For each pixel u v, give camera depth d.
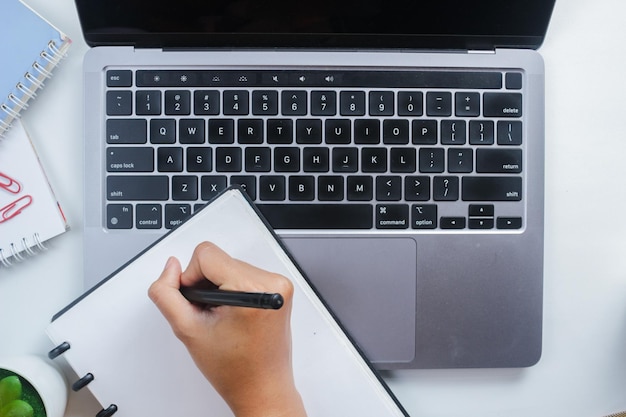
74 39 0.54
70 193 0.54
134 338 0.50
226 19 0.52
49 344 0.54
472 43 0.53
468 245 0.53
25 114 0.53
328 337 0.50
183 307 0.41
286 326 0.41
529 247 0.53
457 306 0.53
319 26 0.52
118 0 0.51
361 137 0.52
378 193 0.53
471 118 0.53
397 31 0.53
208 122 0.52
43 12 0.53
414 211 0.53
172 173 0.52
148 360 0.50
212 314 0.41
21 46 0.51
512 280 0.53
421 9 0.53
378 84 0.52
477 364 0.53
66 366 0.54
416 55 0.53
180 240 0.50
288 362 0.41
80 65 0.54
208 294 0.38
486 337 0.53
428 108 0.53
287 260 0.50
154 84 0.52
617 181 0.56
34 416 0.48
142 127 0.52
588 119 0.56
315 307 0.50
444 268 0.53
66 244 0.54
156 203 0.52
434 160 0.53
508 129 0.53
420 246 0.53
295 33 0.52
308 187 0.52
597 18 0.56
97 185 0.51
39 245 0.53
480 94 0.53
